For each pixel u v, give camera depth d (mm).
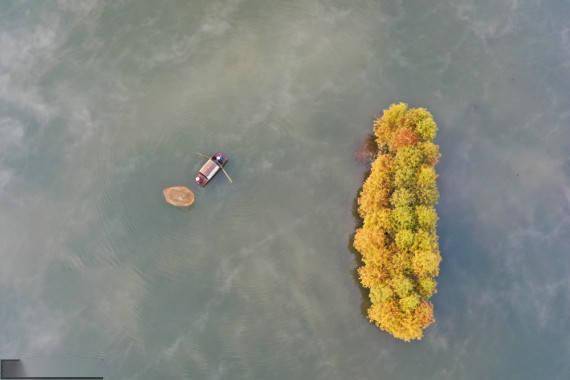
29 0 167000
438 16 167250
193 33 165250
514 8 168375
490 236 149750
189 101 158500
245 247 147875
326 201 151125
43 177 153625
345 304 143500
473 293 145625
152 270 146375
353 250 147375
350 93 160125
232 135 156000
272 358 139375
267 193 151875
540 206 152875
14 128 157500
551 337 143250
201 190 151750
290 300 143750
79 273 146375
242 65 162125
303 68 162125
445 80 162000
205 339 141125
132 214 150625
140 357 140250
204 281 145375
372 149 154125
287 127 157000
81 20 166750
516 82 162875
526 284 147000
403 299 129625
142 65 162250
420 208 135000
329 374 138375
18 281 145750
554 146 157875
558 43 166750
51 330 142250
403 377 138625
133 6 167125
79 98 159875
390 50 164500
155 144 155375
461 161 155000
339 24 166500
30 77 161875
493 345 142000
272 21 166250
